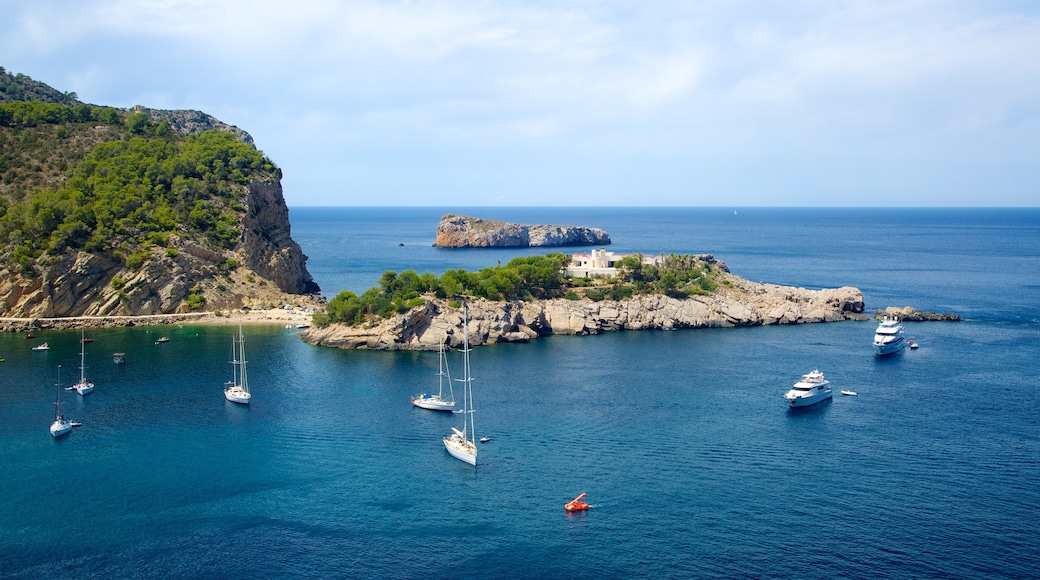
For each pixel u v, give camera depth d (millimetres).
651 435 155750
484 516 121812
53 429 154375
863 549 111250
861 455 145250
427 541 114438
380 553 111375
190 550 112375
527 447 149500
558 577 105125
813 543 113000
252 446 150125
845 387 191000
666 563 108125
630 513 122312
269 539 115312
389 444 151500
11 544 113875
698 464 141125
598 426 161000
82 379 186625
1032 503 125125
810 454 145750
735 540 114000
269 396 181375
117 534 116750
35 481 134000
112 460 143250
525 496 128500
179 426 161000
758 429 159625
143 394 182375
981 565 107250
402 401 178000
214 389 186625
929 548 111500
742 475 136375
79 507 124938
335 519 121125
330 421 164250
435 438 154625
